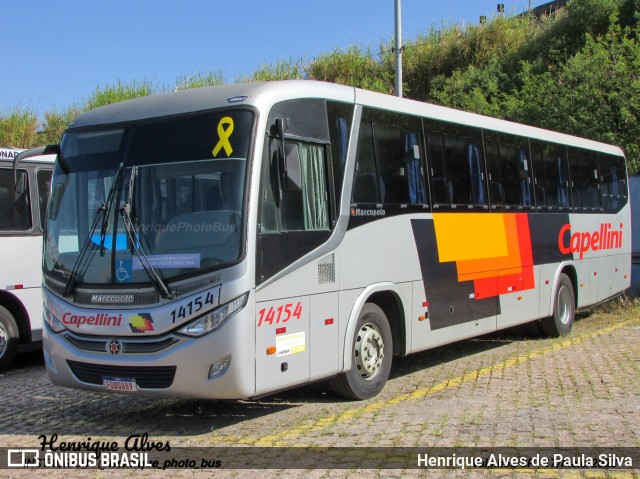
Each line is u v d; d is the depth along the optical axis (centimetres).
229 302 660
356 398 827
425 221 933
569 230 1343
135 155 730
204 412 799
